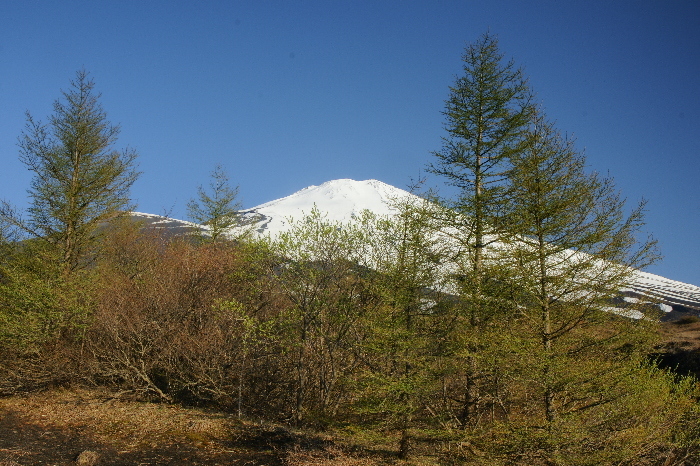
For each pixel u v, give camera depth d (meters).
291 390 14.28
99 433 10.90
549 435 8.11
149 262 18.30
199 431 11.36
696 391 10.72
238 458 9.84
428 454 10.24
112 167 17.12
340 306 12.57
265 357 14.02
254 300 15.03
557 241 9.23
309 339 13.16
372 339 10.74
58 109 16.73
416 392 9.47
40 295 13.25
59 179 16.44
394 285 10.92
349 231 12.84
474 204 11.01
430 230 11.25
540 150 9.57
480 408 10.18
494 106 12.14
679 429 9.62
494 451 8.79
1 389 13.55
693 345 20.69
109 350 13.99
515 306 9.17
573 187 9.22
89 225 16.44
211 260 15.91
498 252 9.73
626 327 8.64
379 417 10.67
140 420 11.89
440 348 10.30
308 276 12.95
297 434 11.45
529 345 8.64
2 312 13.44
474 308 9.73
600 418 8.73
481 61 12.68
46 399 13.25
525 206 9.55
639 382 8.47
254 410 14.12
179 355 14.14
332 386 12.77
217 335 13.64
